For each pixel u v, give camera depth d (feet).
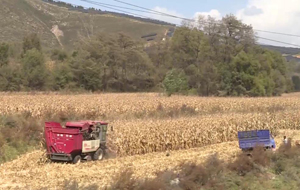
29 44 307.78
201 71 267.59
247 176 60.54
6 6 547.08
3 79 232.53
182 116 118.21
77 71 259.80
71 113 104.73
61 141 66.90
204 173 55.57
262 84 255.09
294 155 73.92
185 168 57.00
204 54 280.92
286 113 132.16
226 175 59.47
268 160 68.90
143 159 74.84
